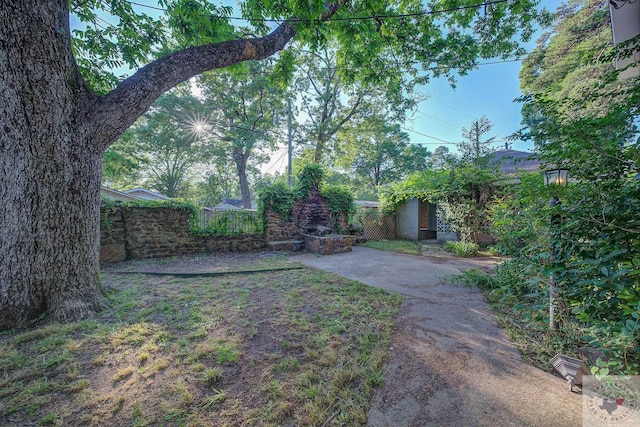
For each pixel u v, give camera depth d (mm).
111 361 1877
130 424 1329
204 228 7105
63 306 2562
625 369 1404
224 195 29344
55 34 2408
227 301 3160
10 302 2322
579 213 1794
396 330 2434
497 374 1761
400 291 3666
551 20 5477
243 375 1741
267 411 1428
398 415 1410
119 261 5902
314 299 3258
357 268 5191
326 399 1521
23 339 2127
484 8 4855
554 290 2141
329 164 16016
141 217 6270
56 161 2523
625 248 1589
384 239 10906
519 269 3000
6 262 2309
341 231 9445
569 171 2131
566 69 7824
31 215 2420
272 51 4133
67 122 2568
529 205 2822
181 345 2113
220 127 15898
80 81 2689
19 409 1407
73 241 2670
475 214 7680
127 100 2844
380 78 5961
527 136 2434
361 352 2037
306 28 4105
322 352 2021
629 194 1573
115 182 19344
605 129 1965
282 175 18797
